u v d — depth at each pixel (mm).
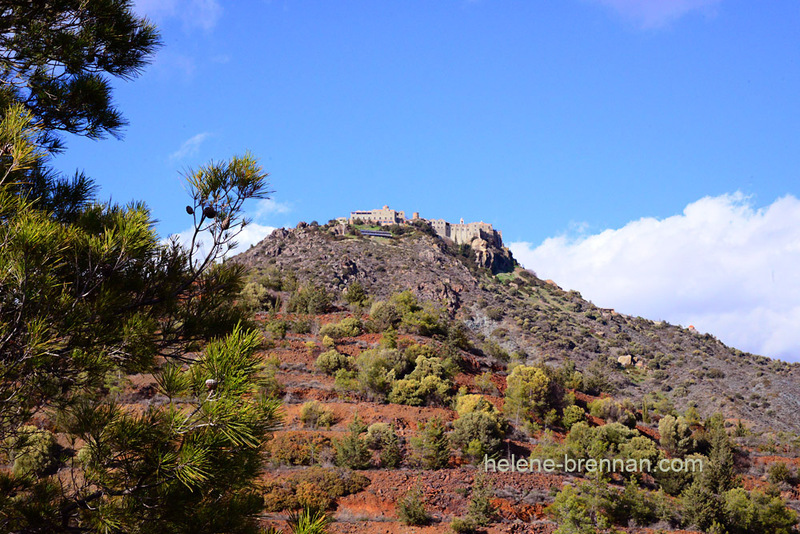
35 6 8859
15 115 5891
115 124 9594
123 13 9648
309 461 34250
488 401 47656
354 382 45031
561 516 30875
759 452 54375
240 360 5129
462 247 191125
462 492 33062
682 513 35969
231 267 7242
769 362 113438
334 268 128000
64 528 5445
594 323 132375
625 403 61938
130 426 5105
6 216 5574
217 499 5559
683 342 123438
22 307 5250
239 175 6461
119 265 6137
